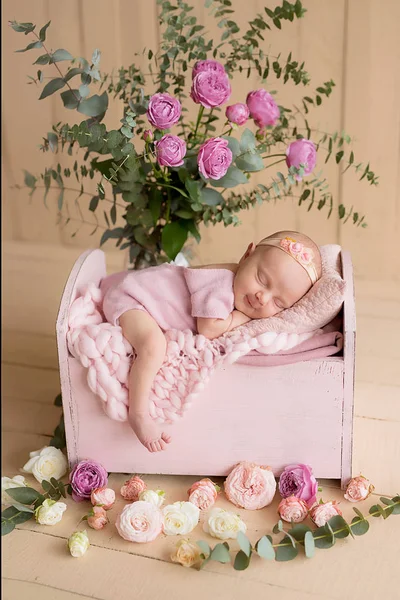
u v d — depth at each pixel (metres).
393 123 2.36
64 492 1.56
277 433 1.52
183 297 1.56
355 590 1.32
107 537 1.46
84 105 1.58
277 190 1.74
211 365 1.46
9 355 2.14
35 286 2.55
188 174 1.69
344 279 1.53
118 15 2.40
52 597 1.33
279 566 1.38
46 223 2.75
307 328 1.48
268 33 2.32
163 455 1.56
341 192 2.47
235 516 1.44
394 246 2.50
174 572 1.37
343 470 1.54
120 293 1.56
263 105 1.69
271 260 1.48
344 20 2.27
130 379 1.48
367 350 2.09
